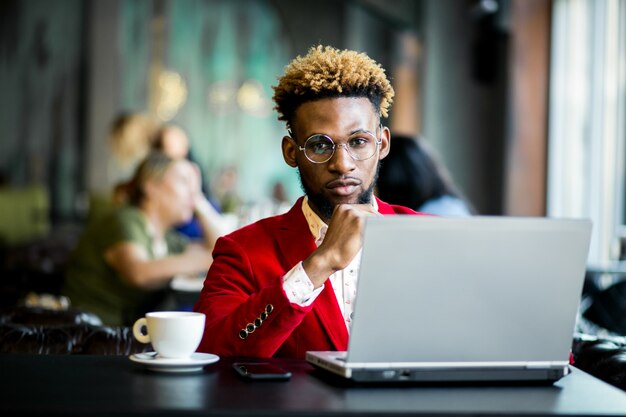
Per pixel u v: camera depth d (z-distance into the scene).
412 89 9.81
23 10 10.80
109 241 3.72
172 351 1.43
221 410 1.13
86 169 10.68
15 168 10.78
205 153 11.36
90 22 10.77
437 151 7.44
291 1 11.52
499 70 6.91
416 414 1.15
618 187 5.90
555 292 1.36
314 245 1.75
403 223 1.28
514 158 6.52
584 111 6.11
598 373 1.83
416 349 1.32
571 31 6.21
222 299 1.68
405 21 8.20
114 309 3.75
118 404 1.15
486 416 1.16
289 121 1.73
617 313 4.04
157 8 11.16
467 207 3.31
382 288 1.29
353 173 1.67
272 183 11.53
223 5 11.45
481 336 1.34
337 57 1.69
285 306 1.52
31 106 10.82
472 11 7.07
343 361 1.36
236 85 11.48
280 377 1.34
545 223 1.33
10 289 3.96
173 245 4.21
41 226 8.63
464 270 1.31
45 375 1.35
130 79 11.05
